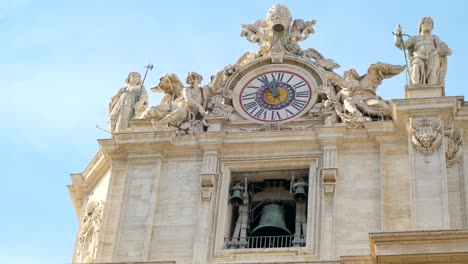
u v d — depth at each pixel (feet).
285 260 108.37
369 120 116.26
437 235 100.53
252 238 113.29
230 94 122.62
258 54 125.29
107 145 118.83
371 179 112.78
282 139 116.16
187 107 120.78
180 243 111.14
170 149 117.80
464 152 112.88
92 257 114.83
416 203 108.88
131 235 112.16
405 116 114.32
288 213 116.78
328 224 109.81
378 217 110.11
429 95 116.16
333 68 122.83
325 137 115.14
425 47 120.47
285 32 126.41
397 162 113.39
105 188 119.55
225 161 116.47
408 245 100.78
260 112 120.88
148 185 115.34
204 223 111.75
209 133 116.98
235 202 115.14
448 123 114.21
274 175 116.47
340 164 114.21
